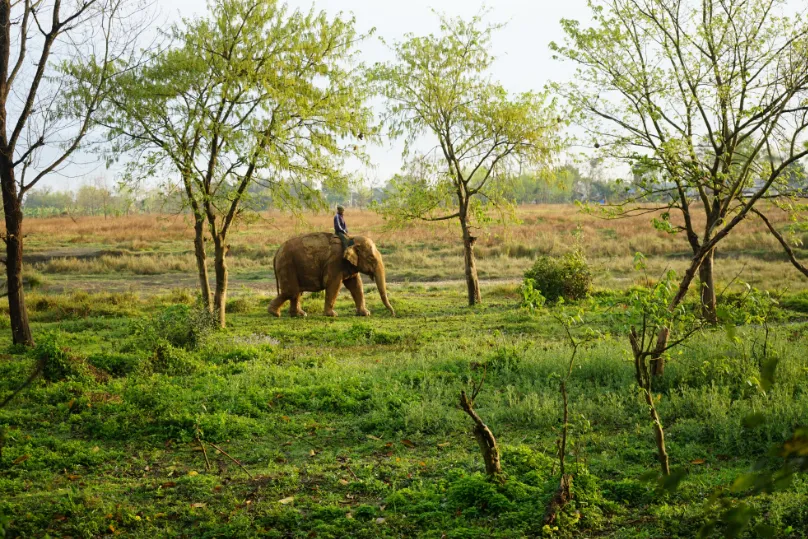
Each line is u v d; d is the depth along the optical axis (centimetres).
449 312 2173
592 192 9712
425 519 655
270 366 1334
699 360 1117
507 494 691
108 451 886
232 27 1848
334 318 2158
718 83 1388
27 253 3969
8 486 752
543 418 955
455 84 2278
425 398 1054
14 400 1070
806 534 569
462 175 2333
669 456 802
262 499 723
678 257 3384
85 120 1521
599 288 2355
